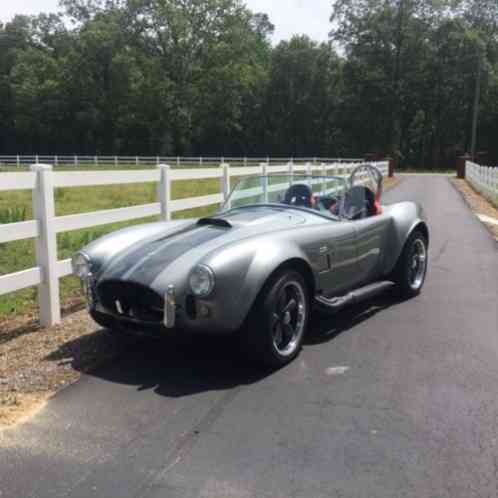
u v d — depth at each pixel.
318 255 4.33
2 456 2.87
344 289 4.88
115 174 6.13
